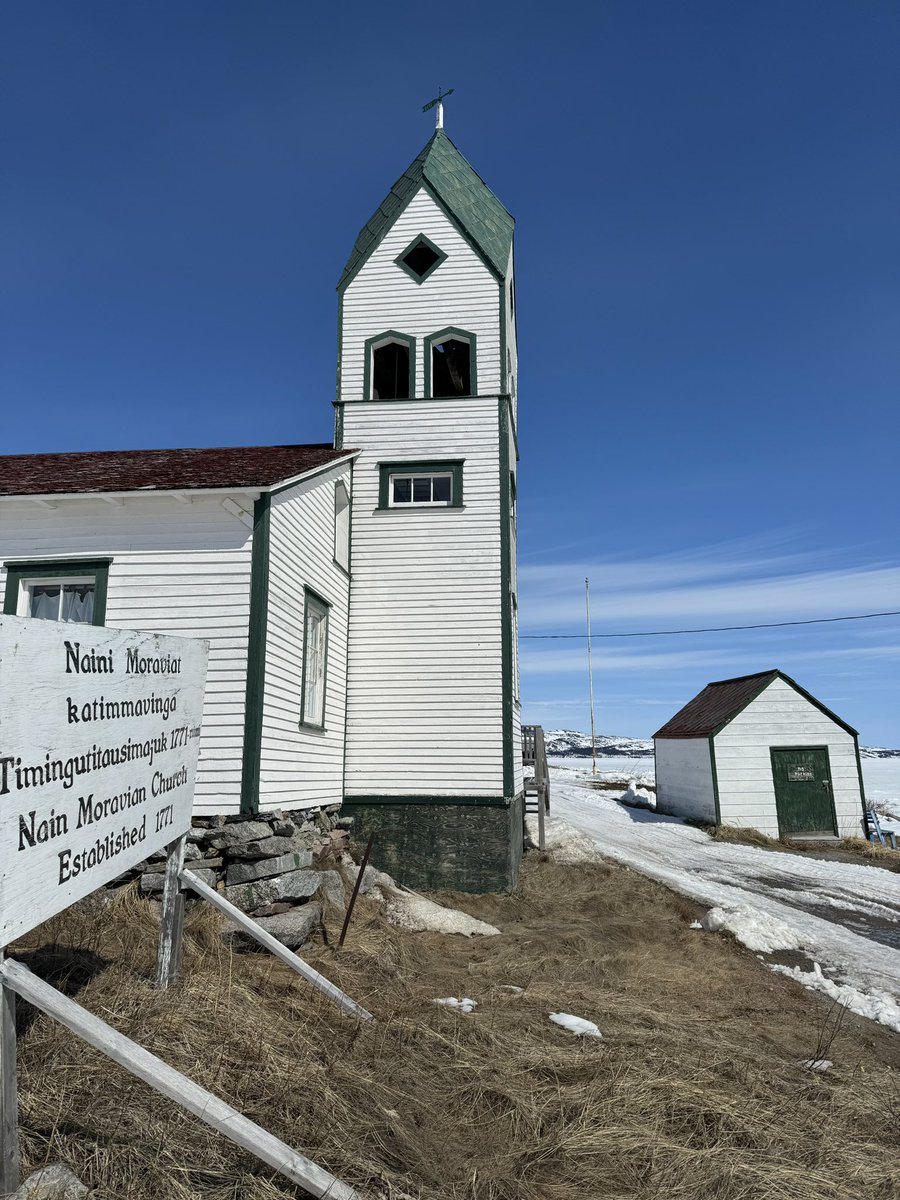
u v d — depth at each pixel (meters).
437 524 13.25
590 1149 4.07
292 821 9.52
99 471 10.38
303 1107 3.93
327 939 7.59
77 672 3.62
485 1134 4.20
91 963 5.47
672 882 14.10
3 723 3.00
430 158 15.05
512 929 9.73
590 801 33.03
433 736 12.56
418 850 12.20
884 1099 5.11
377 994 6.23
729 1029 6.28
